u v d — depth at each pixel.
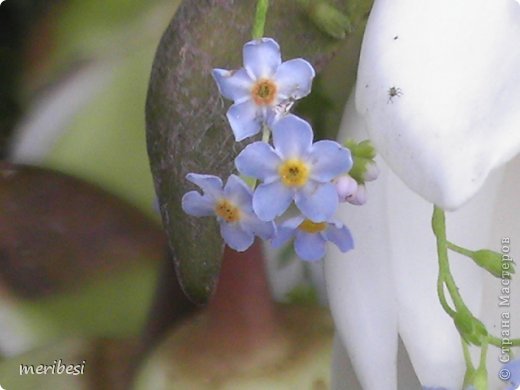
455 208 0.12
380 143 0.12
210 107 0.14
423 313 0.14
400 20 0.12
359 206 0.14
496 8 0.12
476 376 0.13
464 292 0.14
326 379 0.16
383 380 0.14
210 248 0.14
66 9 0.16
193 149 0.14
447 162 0.12
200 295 0.14
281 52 0.14
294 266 0.16
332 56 0.14
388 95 0.12
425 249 0.14
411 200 0.14
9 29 0.16
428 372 0.14
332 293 0.14
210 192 0.13
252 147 0.13
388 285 0.14
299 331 0.16
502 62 0.12
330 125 0.15
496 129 0.12
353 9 0.14
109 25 0.16
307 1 0.14
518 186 0.14
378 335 0.14
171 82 0.14
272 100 0.13
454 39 0.12
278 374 0.16
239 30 0.14
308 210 0.13
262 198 0.13
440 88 0.12
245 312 0.16
